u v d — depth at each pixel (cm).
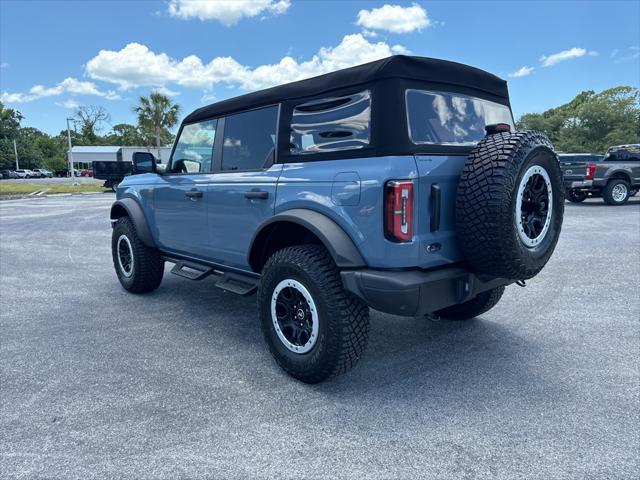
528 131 286
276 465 226
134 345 383
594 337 387
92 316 461
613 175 1428
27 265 720
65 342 391
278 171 334
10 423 264
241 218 367
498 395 292
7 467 224
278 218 317
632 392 293
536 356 351
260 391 302
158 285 541
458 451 236
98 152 7169
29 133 9925
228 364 345
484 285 309
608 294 512
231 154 390
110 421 265
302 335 310
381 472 220
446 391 299
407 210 264
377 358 352
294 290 309
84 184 3872
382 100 277
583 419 263
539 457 229
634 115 5103
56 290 565
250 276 385
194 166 436
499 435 249
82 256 796
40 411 277
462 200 274
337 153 297
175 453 235
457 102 318
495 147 271
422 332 405
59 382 316
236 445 242
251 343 387
